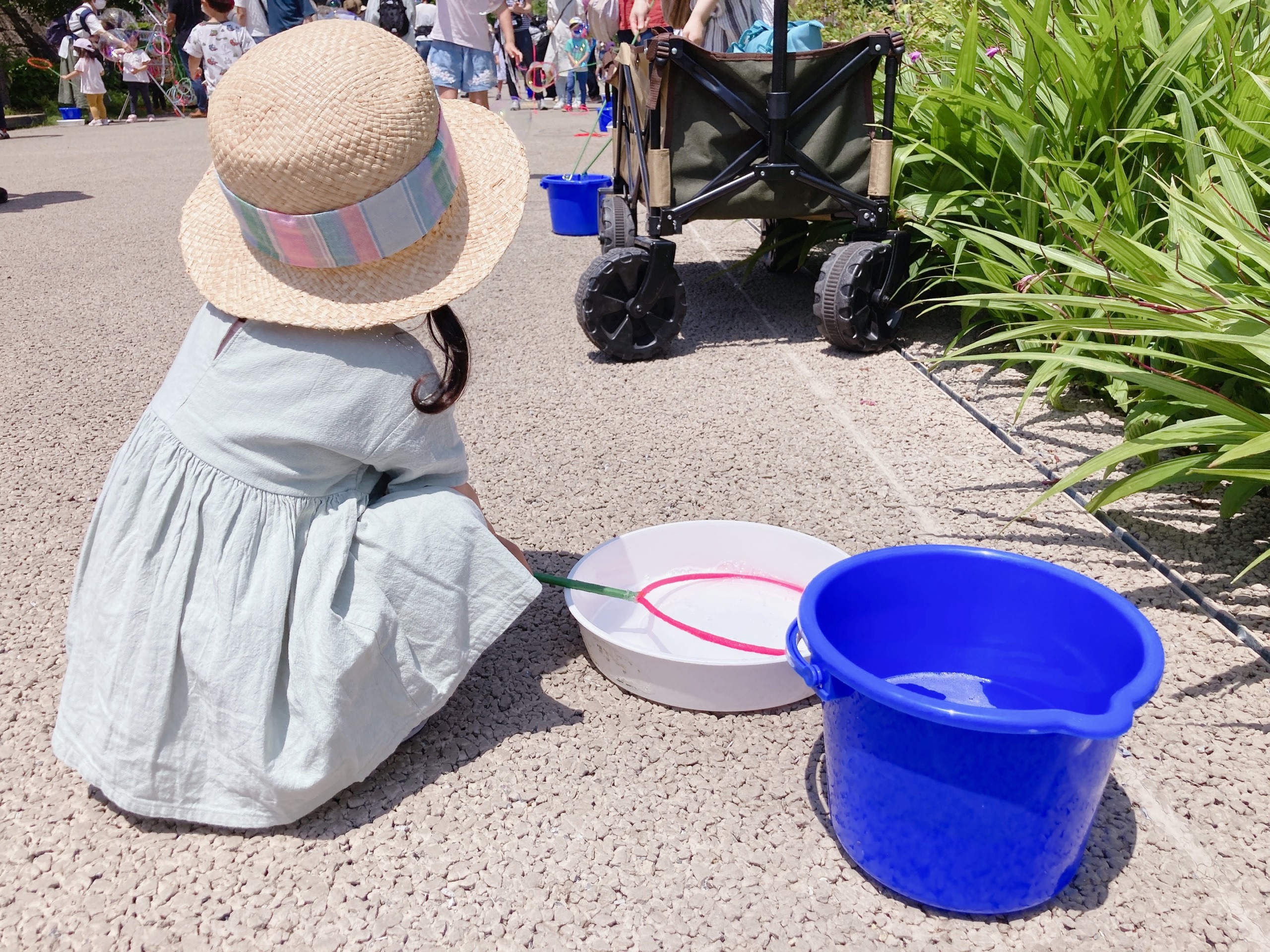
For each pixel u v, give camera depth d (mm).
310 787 1492
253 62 1409
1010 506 2531
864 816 1387
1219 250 2467
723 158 3385
